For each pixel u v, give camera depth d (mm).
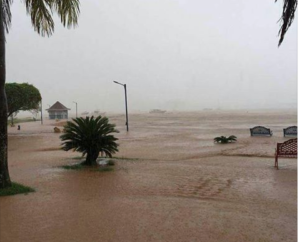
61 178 10086
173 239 4852
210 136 29406
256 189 8547
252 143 21906
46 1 8812
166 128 43781
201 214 6125
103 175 10641
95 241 4758
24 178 10062
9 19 8492
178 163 13570
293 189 8531
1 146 8047
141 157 15828
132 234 5043
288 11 8672
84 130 12625
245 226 5461
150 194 7898
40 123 65500
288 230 5281
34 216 5922
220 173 11039
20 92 41781
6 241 4746
